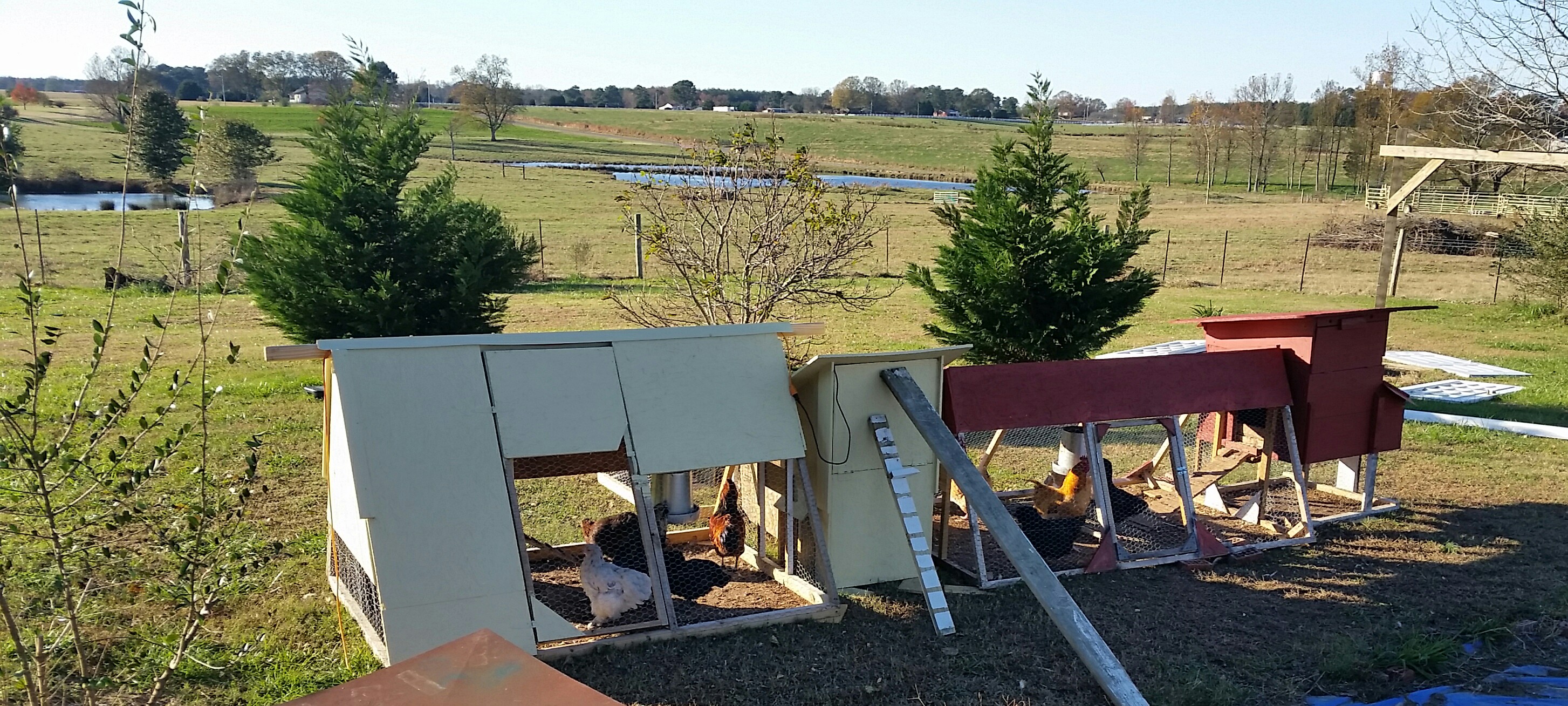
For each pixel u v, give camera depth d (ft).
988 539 32.32
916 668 23.17
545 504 34.96
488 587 22.75
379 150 49.19
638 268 110.01
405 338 24.34
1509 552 31.32
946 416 29.09
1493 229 129.39
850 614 26.35
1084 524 33.24
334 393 23.89
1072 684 22.58
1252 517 34.47
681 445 25.45
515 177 230.89
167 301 80.53
